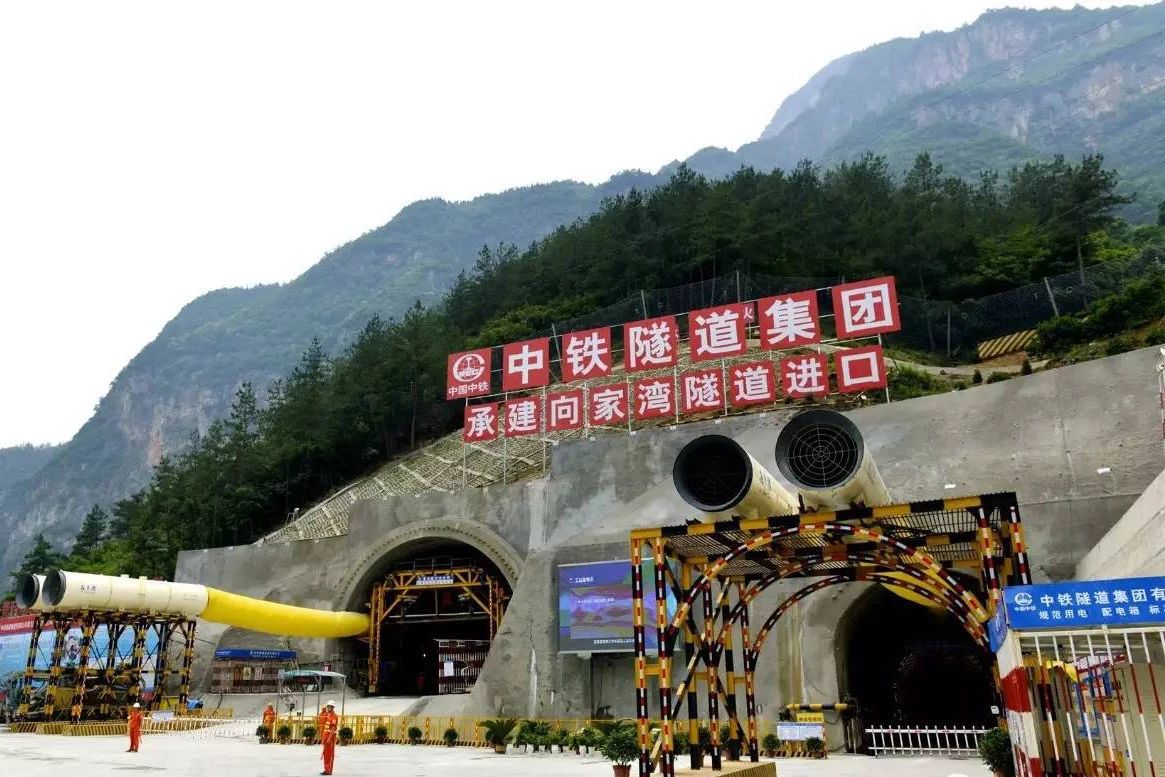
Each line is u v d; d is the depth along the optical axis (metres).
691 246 78.69
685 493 14.93
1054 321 57.53
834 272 73.69
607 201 99.75
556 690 33.47
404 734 34.25
